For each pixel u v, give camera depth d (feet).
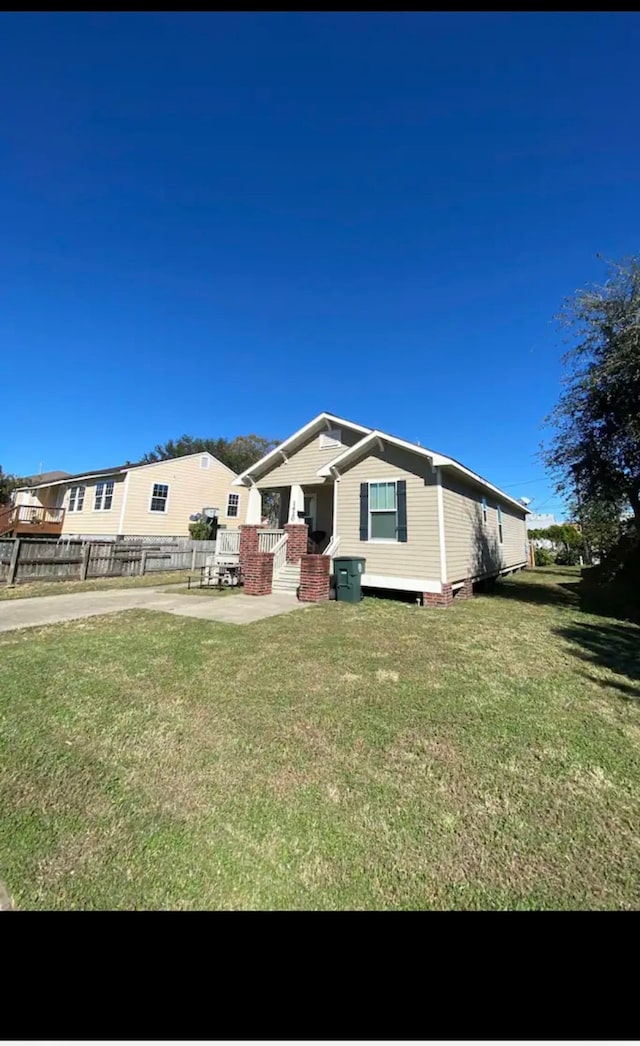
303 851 7.24
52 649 18.11
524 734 11.28
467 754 10.30
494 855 7.13
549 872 6.79
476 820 8.00
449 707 12.80
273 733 11.27
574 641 20.74
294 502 38.55
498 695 13.76
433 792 8.84
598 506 35.83
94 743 10.85
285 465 44.39
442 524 31.12
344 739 10.95
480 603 32.65
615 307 30.19
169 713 12.41
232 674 15.35
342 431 41.34
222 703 13.02
